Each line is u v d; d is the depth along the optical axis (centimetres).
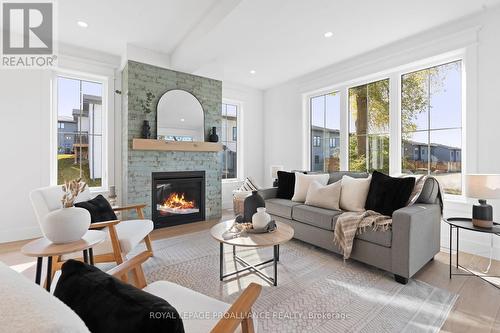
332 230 247
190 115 390
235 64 390
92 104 363
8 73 296
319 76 416
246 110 513
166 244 288
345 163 389
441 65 292
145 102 349
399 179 241
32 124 310
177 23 288
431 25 275
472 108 256
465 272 216
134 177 339
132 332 51
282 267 227
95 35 313
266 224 204
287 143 487
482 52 249
